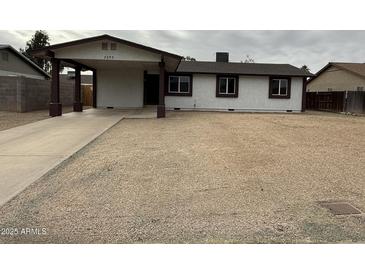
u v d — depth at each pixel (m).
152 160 6.91
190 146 8.33
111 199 4.74
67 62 16.14
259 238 3.65
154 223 3.99
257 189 5.18
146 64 17.44
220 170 6.20
